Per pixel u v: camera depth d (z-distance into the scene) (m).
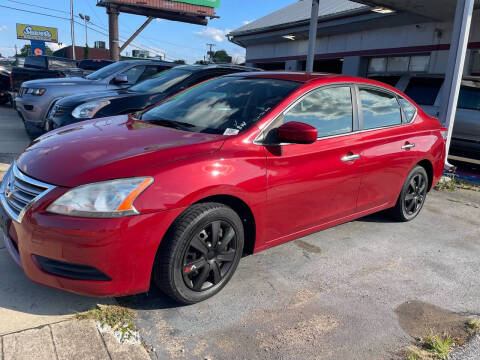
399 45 13.63
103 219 2.17
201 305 2.71
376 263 3.54
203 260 2.62
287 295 2.92
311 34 9.82
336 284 3.13
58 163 2.44
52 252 2.20
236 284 3.01
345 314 2.75
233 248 2.79
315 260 3.51
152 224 2.28
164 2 24.08
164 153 2.51
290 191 3.02
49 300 2.59
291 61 18.83
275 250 3.65
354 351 2.39
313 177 3.16
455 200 5.70
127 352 2.21
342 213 3.61
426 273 3.42
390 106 4.07
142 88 6.59
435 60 12.55
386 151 3.84
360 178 3.61
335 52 16.28
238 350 2.31
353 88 3.67
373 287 3.13
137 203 2.24
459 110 8.17
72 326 2.36
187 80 6.43
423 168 4.52
